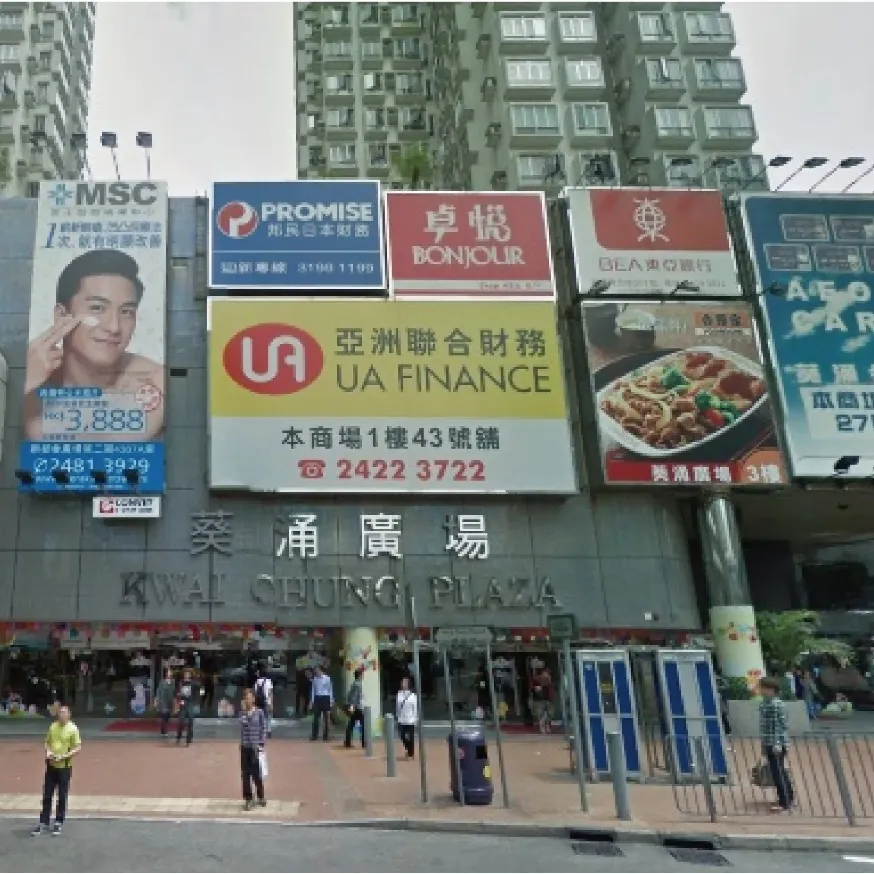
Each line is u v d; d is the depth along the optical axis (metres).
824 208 26.97
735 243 26.81
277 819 10.94
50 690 22.72
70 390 22.97
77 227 24.53
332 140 58.06
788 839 9.93
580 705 14.78
